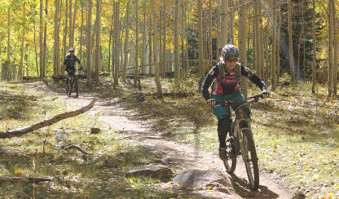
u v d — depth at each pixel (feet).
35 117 33.30
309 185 14.51
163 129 31.65
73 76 57.00
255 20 69.15
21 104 41.50
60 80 84.84
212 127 30.66
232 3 71.97
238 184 16.19
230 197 14.05
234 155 16.38
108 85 81.51
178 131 29.91
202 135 27.55
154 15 55.21
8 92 57.67
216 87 16.16
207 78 15.58
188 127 31.53
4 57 132.87
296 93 65.92
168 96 56.34
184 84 69.72
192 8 105.50
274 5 68.59
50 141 22.94
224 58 15.33
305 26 83.15
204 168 18.56
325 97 60.59
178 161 19.94
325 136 26.09
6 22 110.32
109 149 21.93
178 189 14.56
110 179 15.56
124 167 17.57
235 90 16.17
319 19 85.35
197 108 42.47
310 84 76.95
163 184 15.24
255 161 14.66
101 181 15.11
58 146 21.62
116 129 30.53
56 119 20.48
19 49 149.18
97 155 20.11
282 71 89.04
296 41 85.05
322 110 45.03
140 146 23.07
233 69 15.46
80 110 21.53
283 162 18.26
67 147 21.06
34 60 182.80
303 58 86.69
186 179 15.58
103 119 36.19
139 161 19.10
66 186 14.19
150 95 57.62
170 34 119.44
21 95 52.60
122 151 21.40
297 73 86.12
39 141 22.45
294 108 46.29
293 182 15.24
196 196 13.52
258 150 21.52
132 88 75.51
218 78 15.61
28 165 16.66
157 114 40.22
